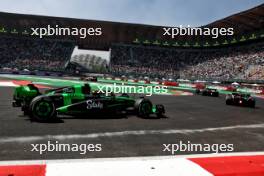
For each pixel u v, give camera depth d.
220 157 4.97
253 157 5.06
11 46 62.66
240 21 57.97
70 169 3.99
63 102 9.19
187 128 8.38
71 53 65.69
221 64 59.41
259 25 55.50
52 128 7.37
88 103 9.44
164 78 61.59
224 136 7.39
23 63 60.47
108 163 4.33
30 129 7.12
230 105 18.12
